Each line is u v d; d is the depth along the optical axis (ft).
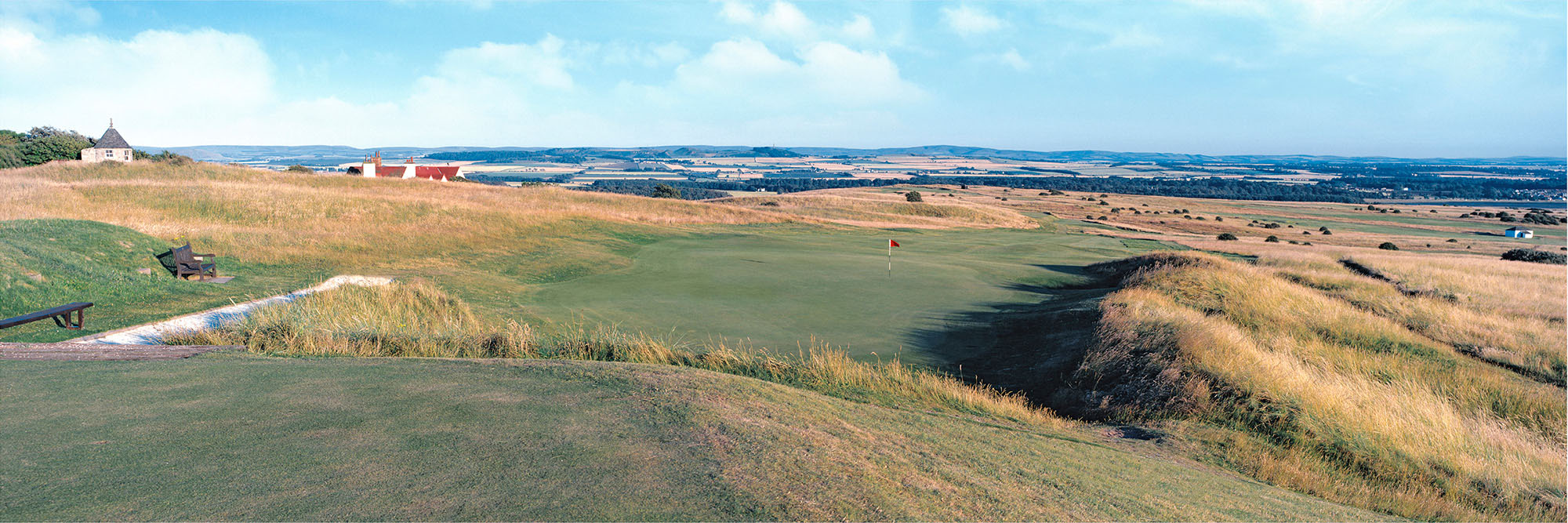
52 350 27.53
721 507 12.89
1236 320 57.72
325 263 70.08
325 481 13.41
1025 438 25.62
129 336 35.55
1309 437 31.14
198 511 11.75
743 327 52.08
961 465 18.80
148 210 104.42
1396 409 36.45
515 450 15.76
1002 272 86.74
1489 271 91.97
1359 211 442.50
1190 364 37.96
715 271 78.43
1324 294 72.74
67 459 14.29
